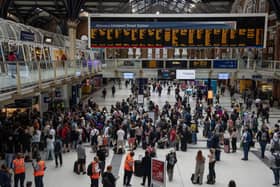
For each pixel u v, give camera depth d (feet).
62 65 60.39
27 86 43.09
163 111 68.33
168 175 39.17
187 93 111.65
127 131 55.01
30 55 64.13
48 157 45.47
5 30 55.98
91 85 127.54
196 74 84.33
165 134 53.31
